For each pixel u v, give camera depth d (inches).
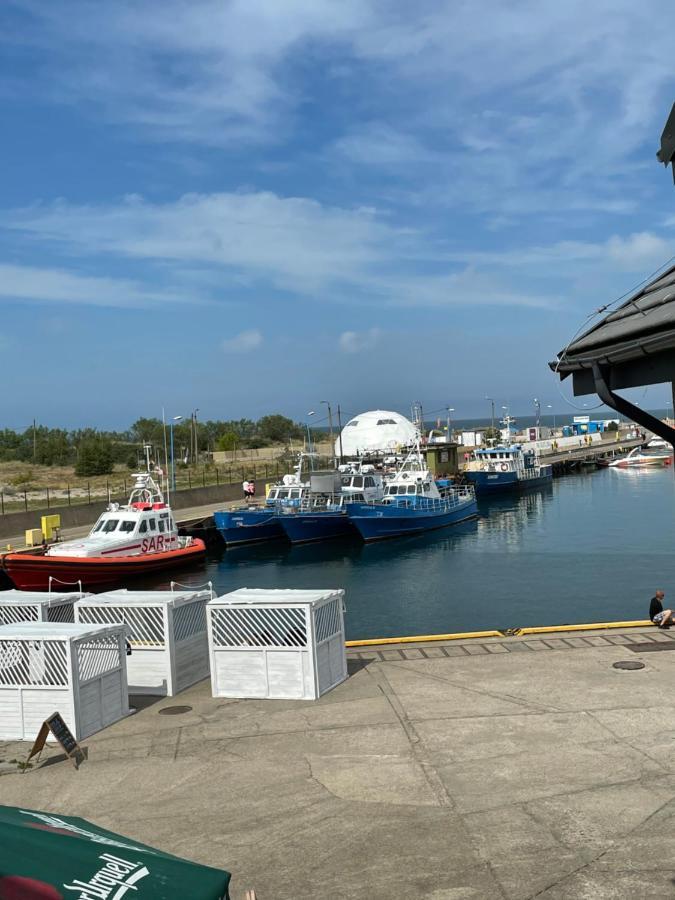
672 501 2568.9
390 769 374.6
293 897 271.6
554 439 5231.3
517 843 299.6
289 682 487.2
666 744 386.6
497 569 1512.1
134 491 1664.6
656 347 167.2
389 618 1151.0
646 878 271.0
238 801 350.0
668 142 173.6
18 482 2733.8
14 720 442.9
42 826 169.2
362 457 3720.5
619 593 1238.9
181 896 151.0
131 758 405.7
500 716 437.7
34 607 559.8
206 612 500.7
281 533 2071.9
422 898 266.4
